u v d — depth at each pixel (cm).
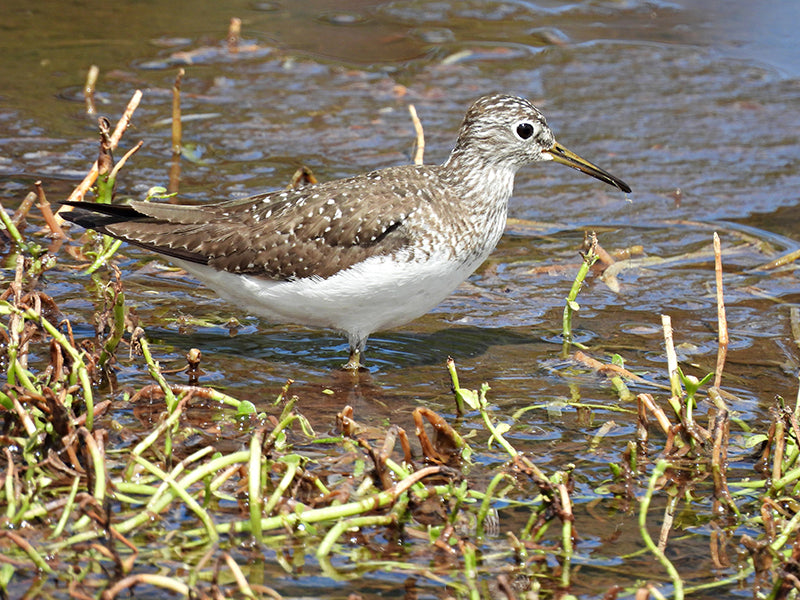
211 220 1183
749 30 2411
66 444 888
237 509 886
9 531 790
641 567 842
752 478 989
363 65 2150
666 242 1573
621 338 1299
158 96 1967
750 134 1942
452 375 1065
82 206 1185
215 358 1193
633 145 1877
